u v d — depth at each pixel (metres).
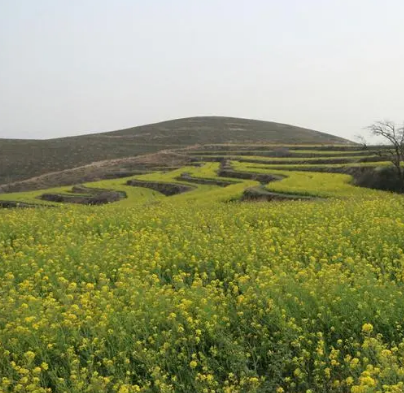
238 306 10.17
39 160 169.88
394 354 7.64
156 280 12.45
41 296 12.09
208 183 72.25
